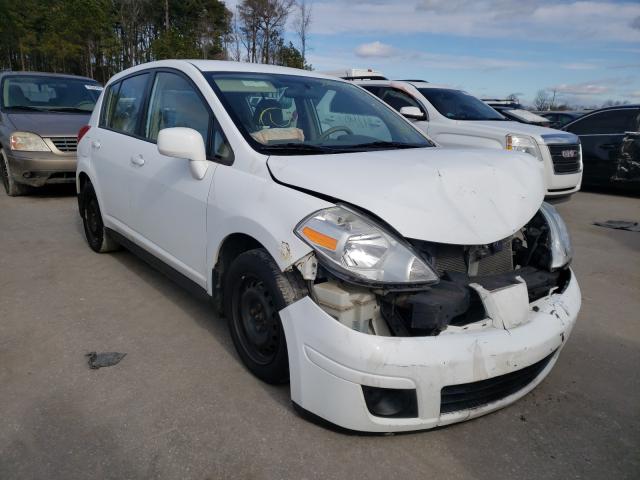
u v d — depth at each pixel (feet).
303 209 8.04
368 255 7.42
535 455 7.92
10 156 23.65
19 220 20.95
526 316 8.09
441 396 7.47
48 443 7.83
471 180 8.81
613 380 10.21
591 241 20.95
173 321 12.07
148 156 12.48
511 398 8.33
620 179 30.66
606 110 31.83
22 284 14.14
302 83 12.26
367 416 7.48
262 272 8.49
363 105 12.73
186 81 11.66
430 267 7.66
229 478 7.24
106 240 16.21
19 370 9.84
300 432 8.17
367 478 7.30
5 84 26.76
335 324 7.42
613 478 7.52
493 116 27.17
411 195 8.07
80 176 16.61
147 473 7.29
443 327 7.45
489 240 8.14
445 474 7.44
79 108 27.30
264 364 9.16
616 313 13.66
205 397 9.05
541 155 23.08
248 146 9.73
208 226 10.08
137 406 8.79
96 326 11.74
